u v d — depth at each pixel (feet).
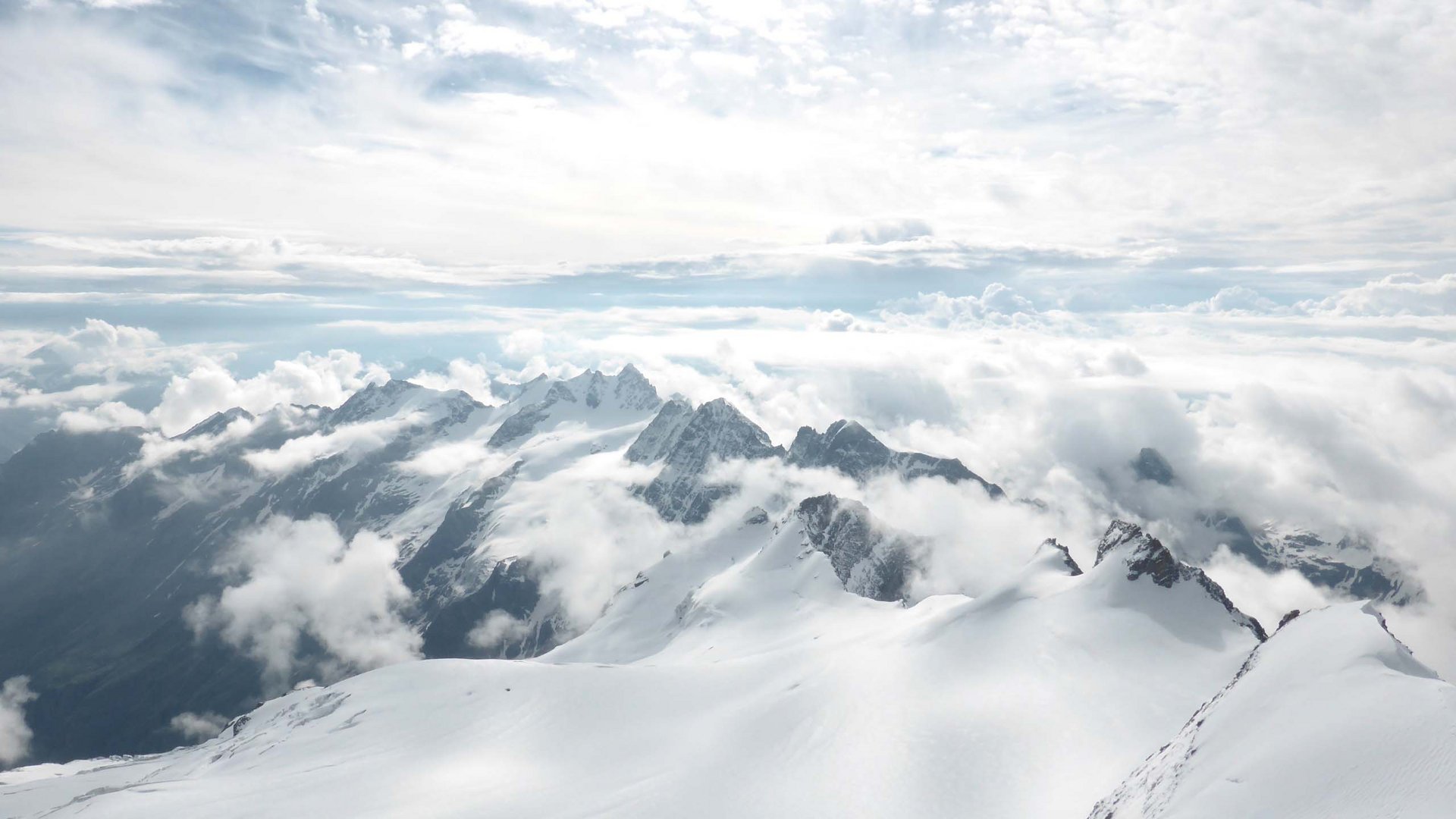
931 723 326.03
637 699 457.27
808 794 295.69
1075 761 278.05
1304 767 166.20
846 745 327.88
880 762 306.35
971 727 314.55
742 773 325.62
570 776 360.69
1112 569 426.51
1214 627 390.01
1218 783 180.14
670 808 302.45
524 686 487.20
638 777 342.64
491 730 432.25
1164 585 413.39
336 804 345.31
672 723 419.54
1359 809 148.15
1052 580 460.55
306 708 525.34
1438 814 137.39
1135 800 213.66
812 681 414.82
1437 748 151.33
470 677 510.99
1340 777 157.89
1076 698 323.57
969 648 398.83
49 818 386.93
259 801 358.43
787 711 377.91
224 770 441.68
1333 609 240.12
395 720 458.09
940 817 263.29
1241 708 211.41
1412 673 193.98
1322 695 189.78
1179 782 197.47
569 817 303.68
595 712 443.32
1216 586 411.54
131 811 369.71
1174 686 326.24
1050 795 259.39
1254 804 165.37
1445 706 162.20
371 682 524.52
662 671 502.38
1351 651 203.62
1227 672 338.75
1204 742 208.44
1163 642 371.15
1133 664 351.05
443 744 419.33
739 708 411.13
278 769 417.28
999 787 272.72
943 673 379.14
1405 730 160.35
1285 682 208.64
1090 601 411.34
